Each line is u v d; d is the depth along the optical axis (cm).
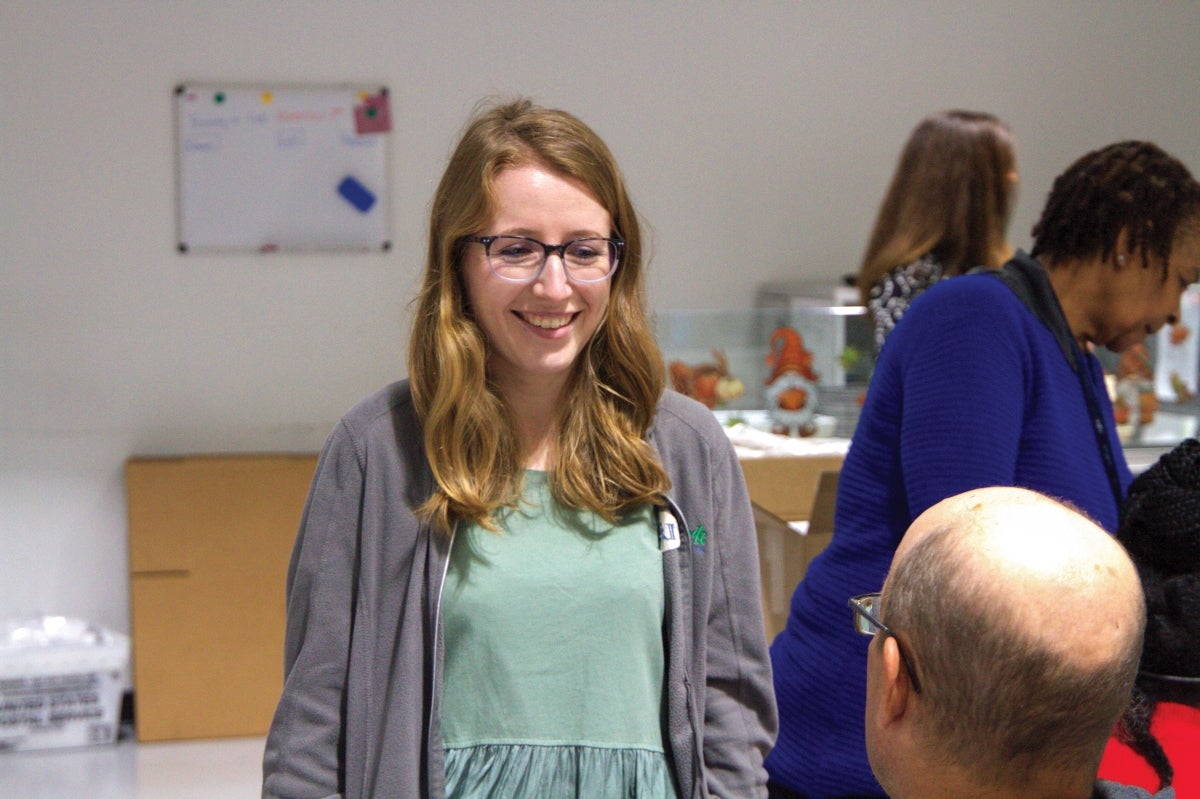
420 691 137
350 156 426
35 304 419
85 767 397
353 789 138
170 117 418
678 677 142
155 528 414
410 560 140
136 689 418
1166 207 155
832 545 177
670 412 150
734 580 149
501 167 138
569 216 137
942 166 267
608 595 140
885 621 97
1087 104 461
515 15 429
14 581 425
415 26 425
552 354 139
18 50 409
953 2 450
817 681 173
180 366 428
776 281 453
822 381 282
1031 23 455
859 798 169
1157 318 164
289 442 436
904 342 165
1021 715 87
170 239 423
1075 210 160
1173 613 131
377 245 431
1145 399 277
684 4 438
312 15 420
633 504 145
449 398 138
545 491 145
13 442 421
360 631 138
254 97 419
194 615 418
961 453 154
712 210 448
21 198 414
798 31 444
